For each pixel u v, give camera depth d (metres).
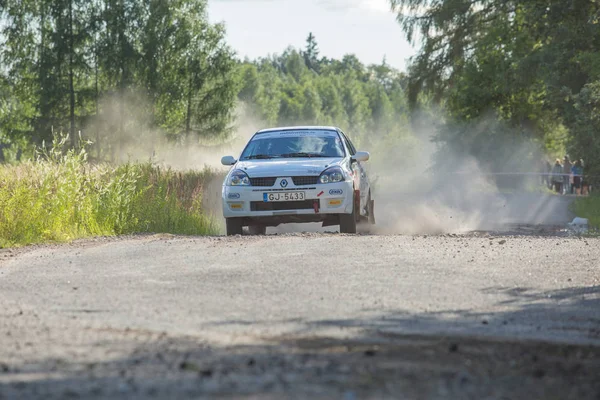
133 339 15.16
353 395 10.98
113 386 11.44
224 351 14.10
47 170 45.31
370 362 13.33
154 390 11.20
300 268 27.05
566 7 121.50
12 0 184.75
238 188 43.41
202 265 28.11
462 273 26.11
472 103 155.75
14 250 34.69
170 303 20.09
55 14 184.38
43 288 22.98
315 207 42.97
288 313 18.66
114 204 46.53
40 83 182.88
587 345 15.83
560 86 121.56
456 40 150.38
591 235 46.84
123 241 37.81
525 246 34.25
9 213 40.72
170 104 196.62
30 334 15.67
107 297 21.11
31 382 11.74
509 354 14.52
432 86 154.12
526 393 11.58
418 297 21.36
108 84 192.00
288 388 11.37
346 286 23.16
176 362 13.11
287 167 43.62
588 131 102.31
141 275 25.70
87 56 188.88
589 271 27.00
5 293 22.05
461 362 13.62
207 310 19.03
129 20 190.00
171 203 50.88
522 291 22.80
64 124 185.88
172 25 193.38
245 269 26.89
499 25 146.75
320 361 13.32
